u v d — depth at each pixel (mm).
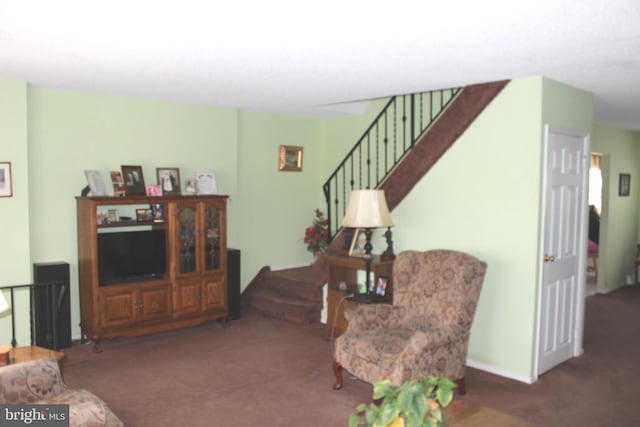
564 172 4090
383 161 6020
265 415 3281
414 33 2688
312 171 6715
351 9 2326
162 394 3586
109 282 4523
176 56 3232
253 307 5883
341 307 4750
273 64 3432
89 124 4707
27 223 4258
